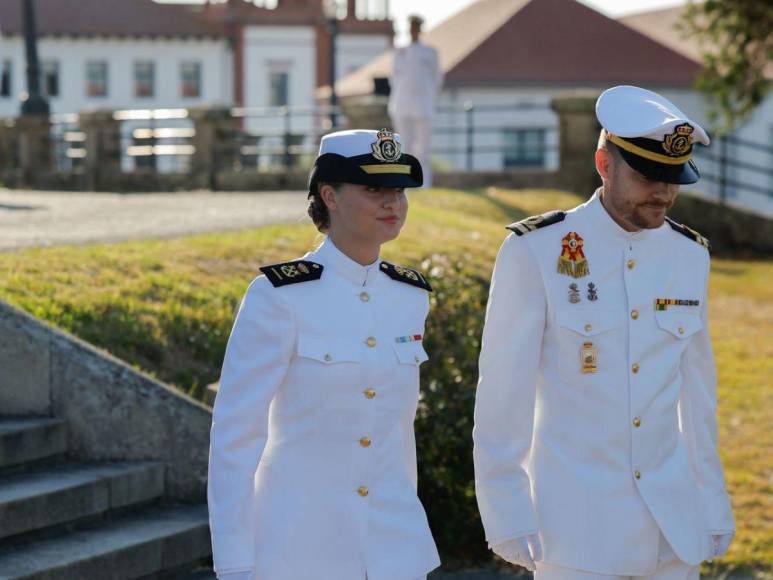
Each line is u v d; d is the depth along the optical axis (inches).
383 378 138.9
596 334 151.2
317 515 136.9
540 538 151.6
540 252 152.7
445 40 1608.0
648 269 154.1
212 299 313.1
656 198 148.3
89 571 207.5
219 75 2285.9
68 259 323.6
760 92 794.2
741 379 428.5
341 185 138.3
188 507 239.5
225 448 135.1
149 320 288.5
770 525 294.5
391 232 139.5
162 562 221.0
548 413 153.6
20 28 2203.5
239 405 135.7
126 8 2272.4
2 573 197.2
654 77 1451.8
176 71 2271.2
